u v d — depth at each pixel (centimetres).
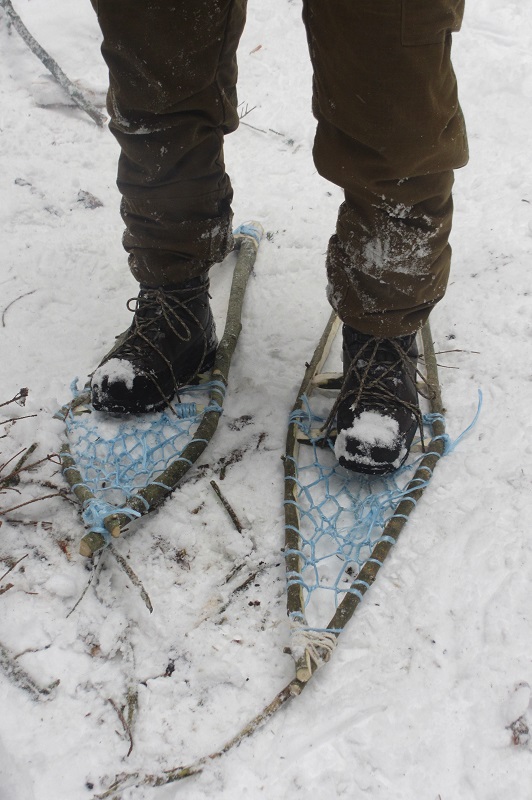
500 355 167
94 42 285
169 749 112
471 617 123
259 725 113
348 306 137
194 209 142
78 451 153
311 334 179
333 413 149
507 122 242
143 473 147
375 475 144
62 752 112
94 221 214
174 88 124
